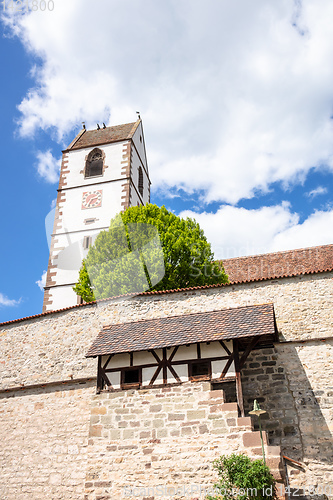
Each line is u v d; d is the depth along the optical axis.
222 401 11.82
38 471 13.97
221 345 12.63
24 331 16.95
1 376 16.52
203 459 11.29
